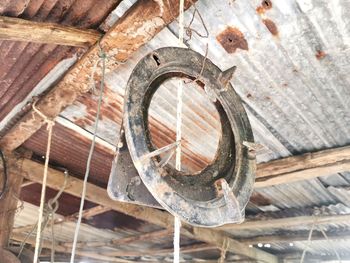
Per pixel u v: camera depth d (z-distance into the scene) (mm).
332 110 2814
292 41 2236
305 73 2477
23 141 3562
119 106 3109
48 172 4020
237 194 1483
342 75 2459
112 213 5664
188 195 1376
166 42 2408
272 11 2055
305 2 1961
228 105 1626
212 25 2207
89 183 4344
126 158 1495
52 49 2488
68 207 5441
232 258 7156
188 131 3357
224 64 2521
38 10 2137
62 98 2877
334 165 3213
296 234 5781
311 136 3156
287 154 3475
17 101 3141
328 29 2119
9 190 3670
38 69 2729
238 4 2041
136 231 6379
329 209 4590
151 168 1314
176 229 1342
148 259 8156
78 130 3525
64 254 7438
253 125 3096
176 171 1411
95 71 2535
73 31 2229
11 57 2604
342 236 5371
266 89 2668
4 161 3574
